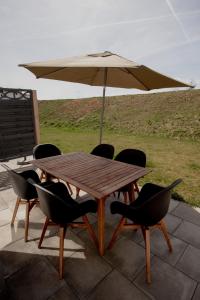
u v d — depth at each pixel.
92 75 3.70
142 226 2.11
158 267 2.11
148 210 1.88
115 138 12.93
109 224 2.88
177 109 18.05
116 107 22.48
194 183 4.79
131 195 2.93
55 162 3.15
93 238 2.35
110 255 2.26
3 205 3.33
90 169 2.79
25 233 2.44
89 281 1.92
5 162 5.79
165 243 2.49
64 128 18.73
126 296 1.77
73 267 2.08
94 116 21.27
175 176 5.36
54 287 1.84
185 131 13.73
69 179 2.40
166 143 11.21
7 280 1.90
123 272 2.03
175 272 2.05
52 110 26.22
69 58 2.74
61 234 1.99
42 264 2.11
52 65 2.30
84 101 26.39
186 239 2.57
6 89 5.70
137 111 20.17
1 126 5.74
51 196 1.83
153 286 1.88
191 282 1.93
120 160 3.75
